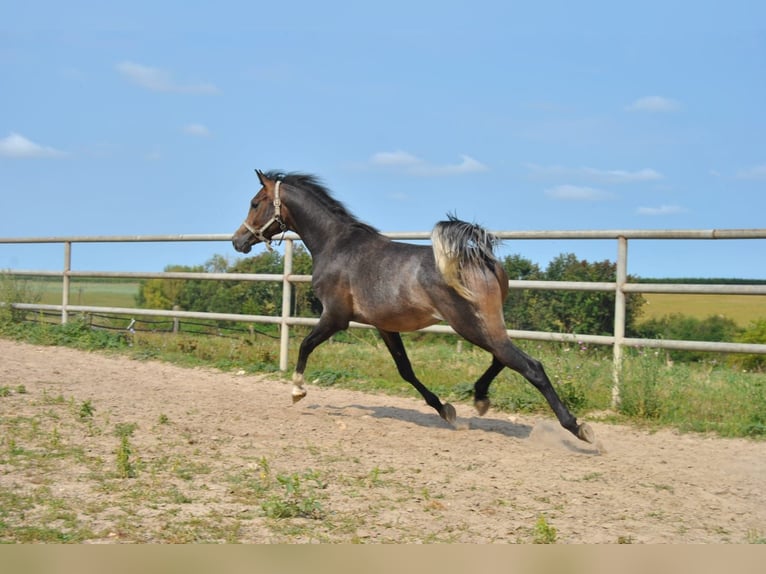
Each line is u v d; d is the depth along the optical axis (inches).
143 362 445.7
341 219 308.3
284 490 203.0
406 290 272.2
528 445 271.7
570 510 194.7
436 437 281.3
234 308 636.1
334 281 299.1
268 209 323.9
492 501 200.2
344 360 421.4
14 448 229.8
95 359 449.4
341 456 245.8
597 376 327.9
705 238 304.8
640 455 257.8
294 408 329.4
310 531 173.2
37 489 194.7
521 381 336.2
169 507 186.1
